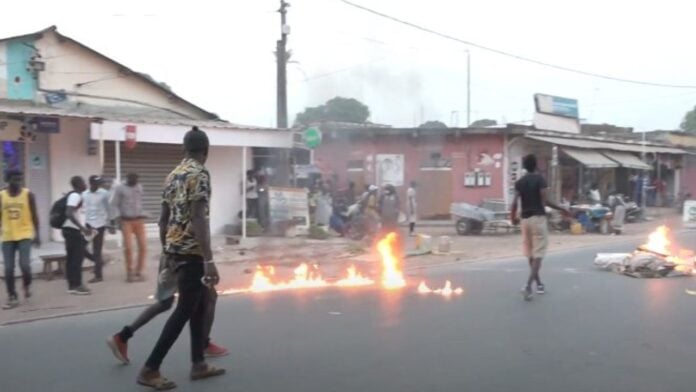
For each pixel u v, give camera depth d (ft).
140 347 23.54
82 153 55.77
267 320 27.89
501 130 88.02
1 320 28.35
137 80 62.69
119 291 35.50
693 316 28.78
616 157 103.35
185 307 19.04
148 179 61.11
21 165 51.75
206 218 18.85
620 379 19.75
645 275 40.96
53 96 56.08
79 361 21.85
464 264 48.21
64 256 39.01
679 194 127.13
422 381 19.52
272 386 19.07
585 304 31.58
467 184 90.94
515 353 22.59
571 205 81.30
